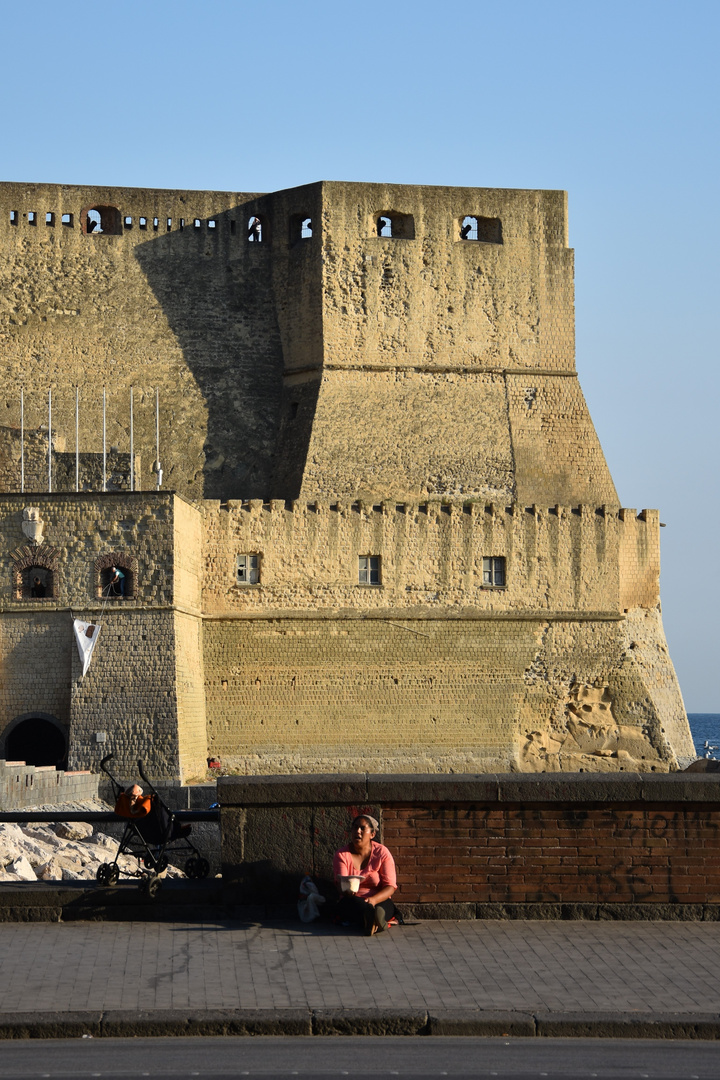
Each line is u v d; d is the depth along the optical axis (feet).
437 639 432.66
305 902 134.62
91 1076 96.94
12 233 488.85
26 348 485.15
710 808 137.39
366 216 495.00
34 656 378.32
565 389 506.89
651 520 458.09
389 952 124.06
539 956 122.83
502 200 506.48
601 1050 103.65
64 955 122.62
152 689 374.63
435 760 427.33
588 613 447.42
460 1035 106.32
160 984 114.01
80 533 380.78
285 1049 103.35
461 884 136.56
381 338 492.95
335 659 424.46
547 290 508.53
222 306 499.51
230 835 136.77
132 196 499.10
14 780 293.23
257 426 495.41
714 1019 106.73
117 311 493.36
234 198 504.02
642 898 136.56
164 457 487.61
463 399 496.64
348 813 136.98
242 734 415.23
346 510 430.20
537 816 137.39
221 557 419.95
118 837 303.68
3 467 435.53
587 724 442.09
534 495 495.00
